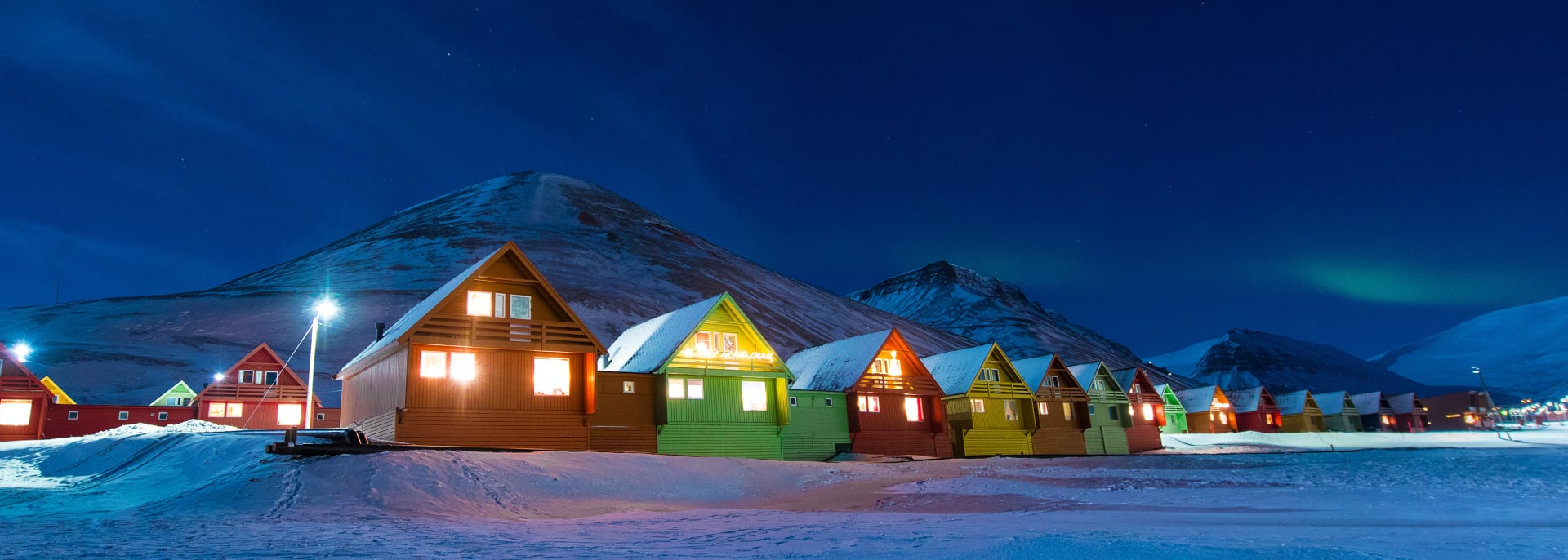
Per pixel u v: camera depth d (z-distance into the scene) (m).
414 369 33.31
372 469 22.88
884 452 48.88
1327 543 11.93
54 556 11.16
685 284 164.75
